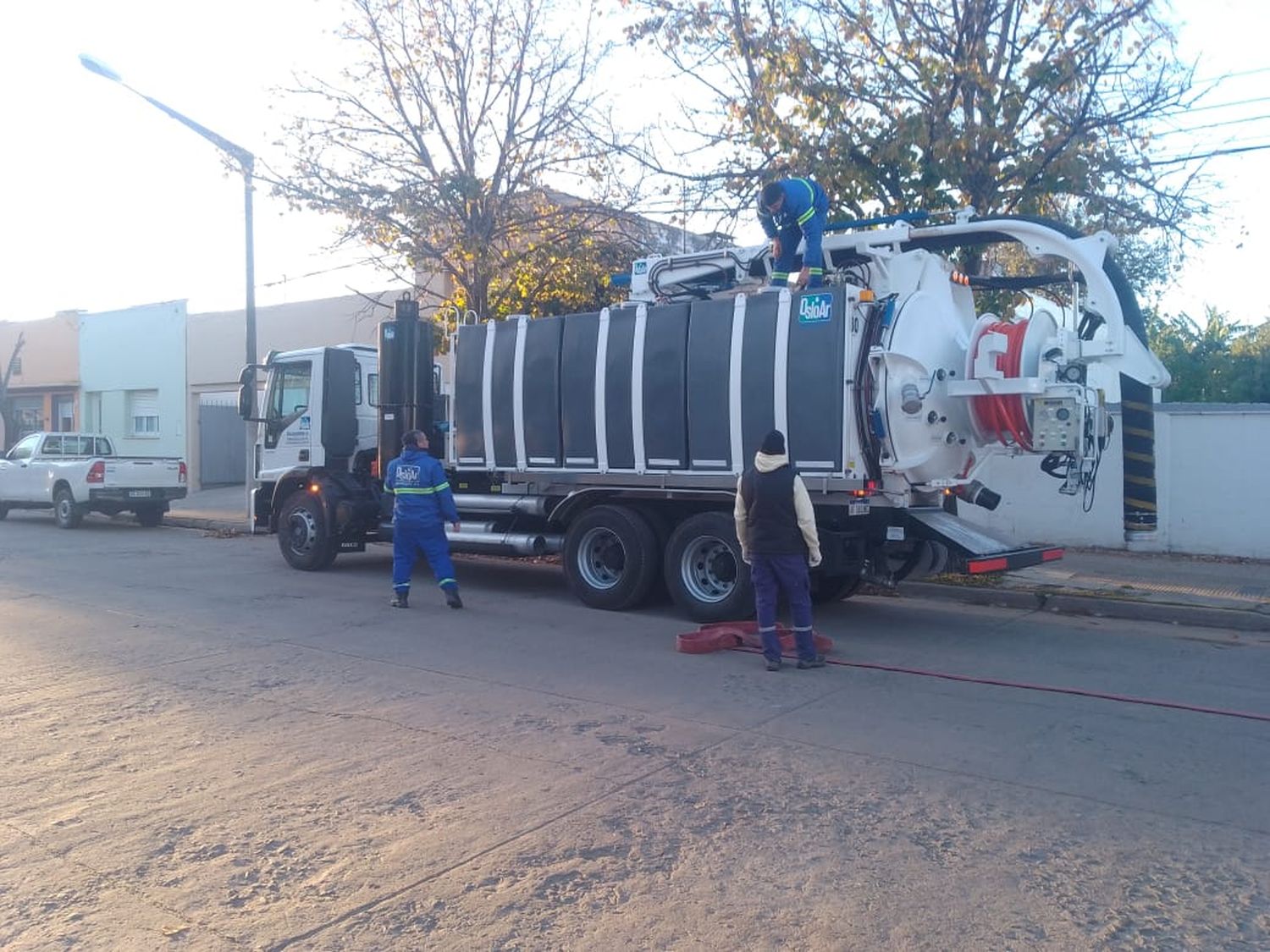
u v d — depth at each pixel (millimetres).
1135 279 16875
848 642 10102
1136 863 4934
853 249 10805
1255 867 4887
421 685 8320
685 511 11445
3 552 17516
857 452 9891
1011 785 5992
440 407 14602
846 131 13969
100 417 33000
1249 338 29812
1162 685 8406
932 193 13719
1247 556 14922
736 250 11891
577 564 11867
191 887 4754
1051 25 13773
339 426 14594
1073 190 13945
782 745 6738
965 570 10320
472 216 18016
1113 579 13234
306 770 6301
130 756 6598
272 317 28172
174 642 9914
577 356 11586
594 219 18734
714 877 4801
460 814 5582
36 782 6137
